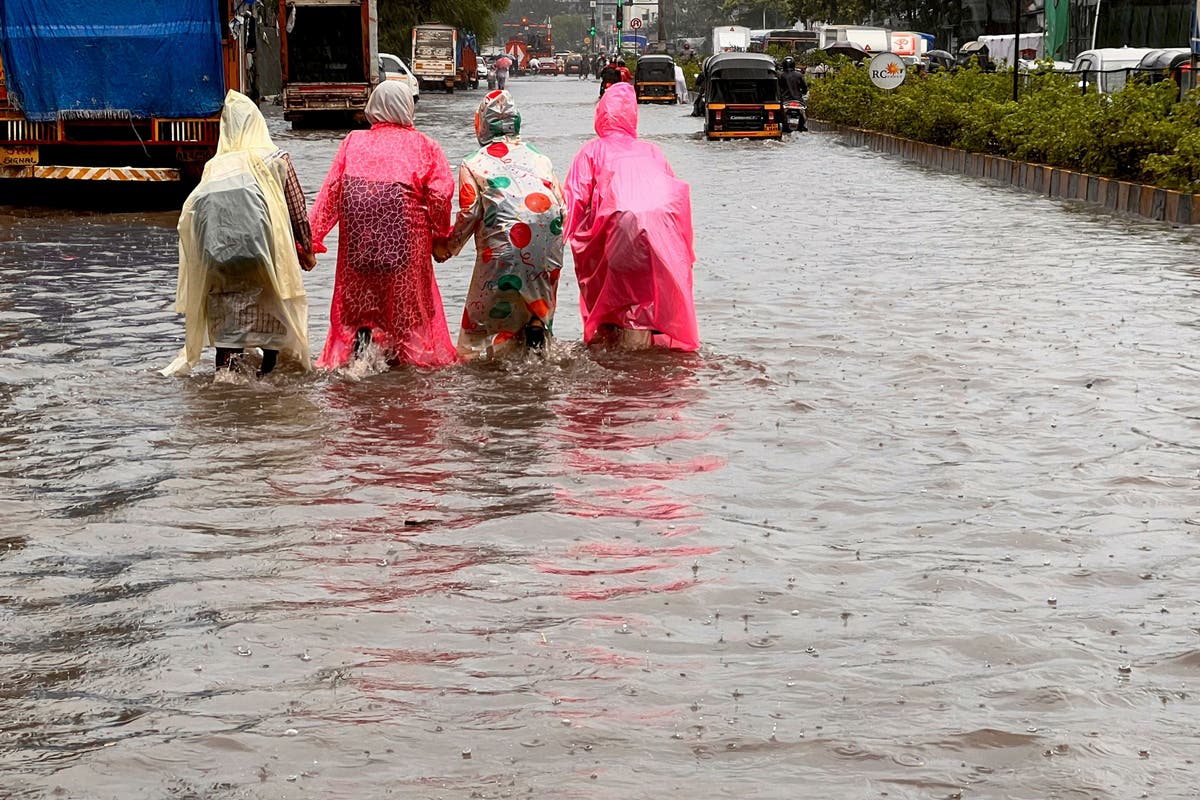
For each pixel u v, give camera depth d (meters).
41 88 26.70
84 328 14.30
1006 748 5.64
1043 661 6.49
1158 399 11.47
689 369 12.56
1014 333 14.13
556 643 6.64
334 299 12.76
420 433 10.42
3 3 26.56
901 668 6.40
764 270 18.39
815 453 9.91
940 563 7.77
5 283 17.22
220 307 12.02
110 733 5.75
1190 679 6.28
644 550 7.93
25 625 6.86
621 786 5.31
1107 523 8.45
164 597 7.20
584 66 179.62
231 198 11.84
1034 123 32.94
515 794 5.25
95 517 8.45
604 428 10.56
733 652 6.57
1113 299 16.09
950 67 76.12
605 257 13.34
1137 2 62.91
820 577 7.55
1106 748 5.62
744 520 8.48
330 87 54.41
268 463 9.62
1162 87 31.12
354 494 8.94
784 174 34.72
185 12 26.92
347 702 6.01
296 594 7.24
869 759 5.54
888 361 12.87
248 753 5.57
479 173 12.88
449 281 18.00
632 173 13.47
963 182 32.62
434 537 8.12
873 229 23.00
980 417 10.92
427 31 101.62
